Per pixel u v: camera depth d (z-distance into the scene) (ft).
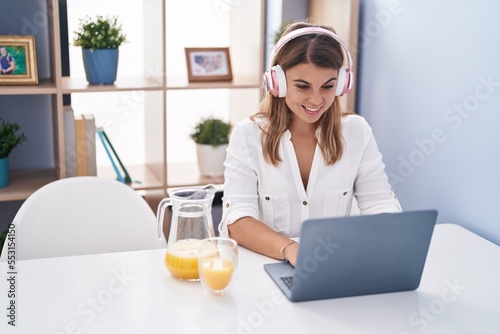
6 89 8.07
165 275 5.18
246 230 5.73
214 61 9.61
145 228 6.41
